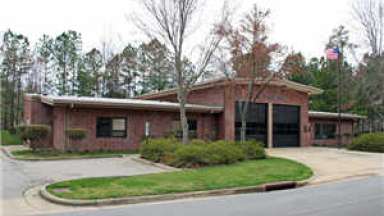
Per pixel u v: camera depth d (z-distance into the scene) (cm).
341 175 1577
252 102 2656
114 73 5028
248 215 823
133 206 950
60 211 884
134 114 2431
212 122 2731
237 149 1856
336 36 4806
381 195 1109
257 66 2267
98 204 959
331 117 3512
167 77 4850
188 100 2977
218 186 1193
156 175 1354
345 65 4603
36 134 2117
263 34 2261
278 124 2877
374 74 3509
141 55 5047
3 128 4469
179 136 2567
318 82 4856
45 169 1530
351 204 961
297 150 2631
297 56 2378
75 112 2242
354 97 3978
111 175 1387
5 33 4659
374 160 2077
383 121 4069
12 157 1923
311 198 1057
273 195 1127
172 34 2150
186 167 1625
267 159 1944
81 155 2039
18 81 4675
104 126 2330
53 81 5153
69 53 5169
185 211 874
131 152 2272
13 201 986
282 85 2853
